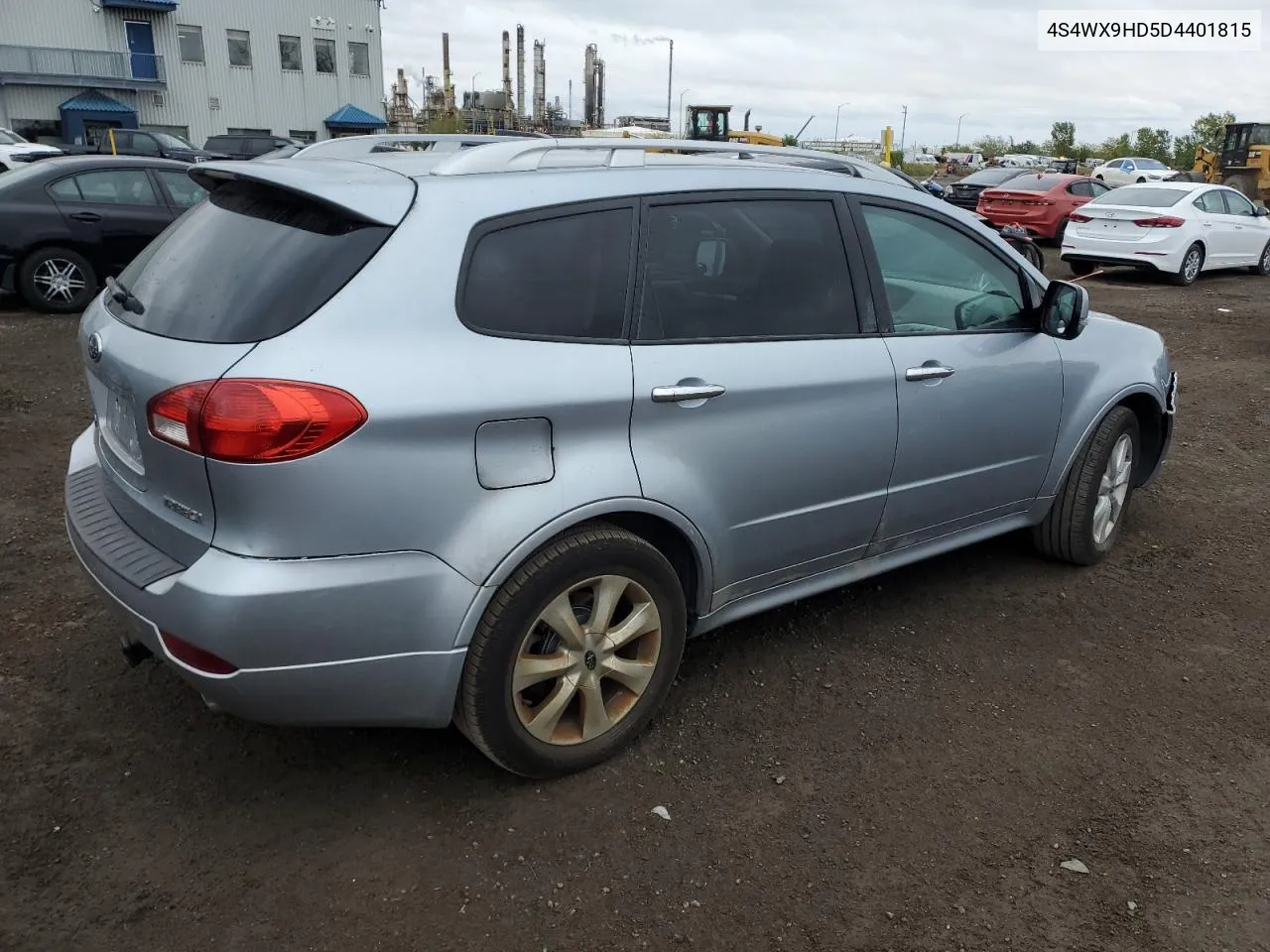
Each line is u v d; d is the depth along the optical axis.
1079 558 4.54
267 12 44.59
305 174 2.72
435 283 2.54
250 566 2.37
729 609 3.34
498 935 2.40
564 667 2.85
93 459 3.22
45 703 3.24
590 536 2.79
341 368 2.38
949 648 3.84
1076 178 21.50
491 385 2.55
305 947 2.35
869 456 3.47
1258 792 3.02
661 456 2.90
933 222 3.77
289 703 2.48
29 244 9.58
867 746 3.20
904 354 3.54
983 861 2.70
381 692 2.57
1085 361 4.28
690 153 3.51
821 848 2.73
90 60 41.09
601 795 2.92
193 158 29.94
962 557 4.70
